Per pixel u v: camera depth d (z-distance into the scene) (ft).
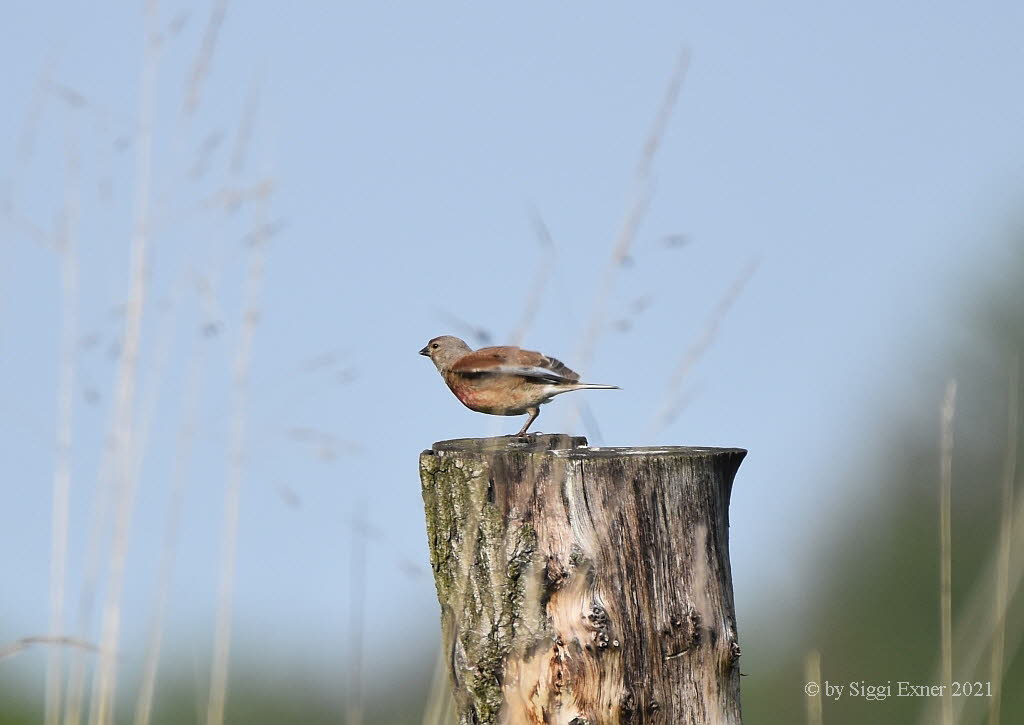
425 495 27.43
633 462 25.54
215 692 30.60
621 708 24.80
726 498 26.91
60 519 29.89
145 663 30.30
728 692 25.63
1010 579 29.25
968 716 29.43
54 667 29.86
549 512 25.76
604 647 24.86
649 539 25.34
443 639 27.12
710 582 25.58
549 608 25.48
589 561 25.20
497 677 25.80
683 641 25.12
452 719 28.37
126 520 30.01
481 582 26.16
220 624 30.68
